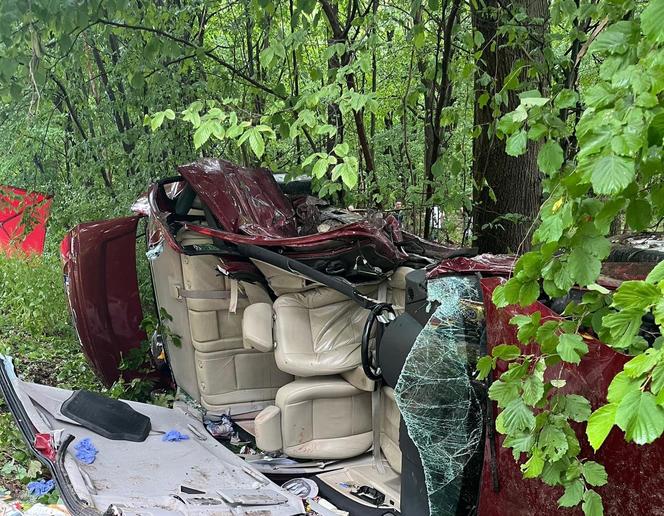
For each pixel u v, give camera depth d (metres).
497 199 5.73
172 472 3.18
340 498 3.28
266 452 3.61
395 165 6.48
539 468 1.64
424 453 2.69
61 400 3.64
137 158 6.39
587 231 1.51
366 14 5.28
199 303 4.00
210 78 6.02
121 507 2.64
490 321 2.37
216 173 4.21
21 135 6.69
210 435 3.81
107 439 3.39
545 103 1.78
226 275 3.87
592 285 1.67
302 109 4.46
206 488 3.04
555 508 2.16
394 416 3.47
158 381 5.03
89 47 6.29
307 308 3.68
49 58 5.54
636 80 1.32
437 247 4.02
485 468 2.44
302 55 6.09
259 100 6.11
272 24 5.67
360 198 5.90
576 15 3.82
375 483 3.42
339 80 4.29
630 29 1.48
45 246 7.71
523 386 1.66
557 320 1.75
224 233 3.80
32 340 6.13
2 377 3.34
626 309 1.27
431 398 2.67
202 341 4.04
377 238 3.51
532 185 5.62
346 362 3.54
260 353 4.19
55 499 3.15
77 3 4.06
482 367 1.82
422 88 5.54
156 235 4.37
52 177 7.17
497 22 5.17
